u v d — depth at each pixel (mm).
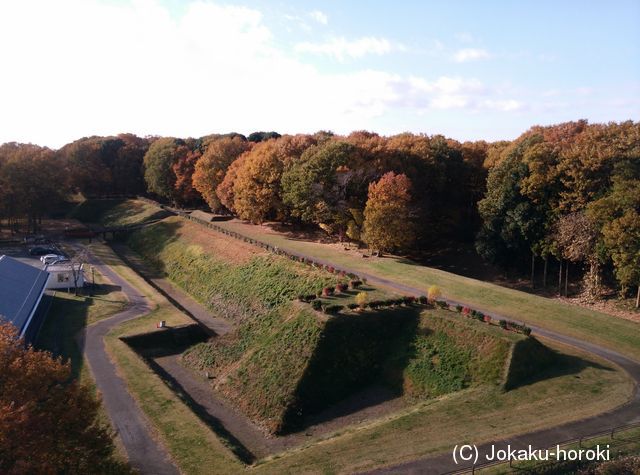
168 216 105688
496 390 32219
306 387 34688
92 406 21922
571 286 57531
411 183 67500
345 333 38656
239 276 61781
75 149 127875
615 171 52219
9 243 88688
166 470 26062
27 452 18719
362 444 27406
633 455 23812
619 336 39156
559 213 55781
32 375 20891
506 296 48344
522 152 63938
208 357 43500
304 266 57000
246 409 34906
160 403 33562
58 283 60094
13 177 92625
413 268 58625
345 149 73125
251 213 83688
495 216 62750
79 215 121875
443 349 37062
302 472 24844
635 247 45031
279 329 41219
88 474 20734
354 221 70438
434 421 29297
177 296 65000
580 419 27547
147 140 155125
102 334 46125
